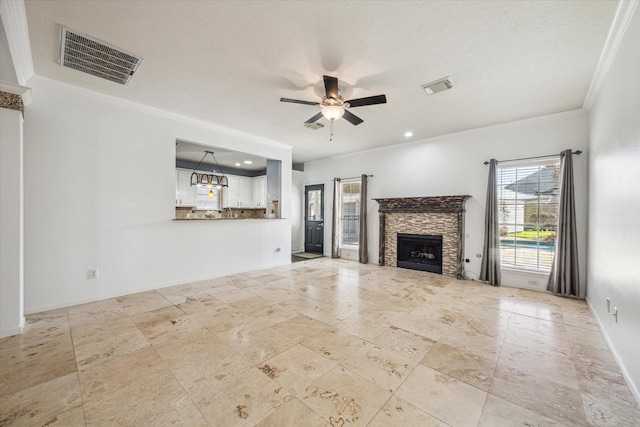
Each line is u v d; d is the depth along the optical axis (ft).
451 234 16.29
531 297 12.35
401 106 12.07
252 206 28.14
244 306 10.94
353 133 16.40
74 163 10.69
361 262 20.54
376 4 6.21
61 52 8.16
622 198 7.02
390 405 5.44
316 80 9.81
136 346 7.67
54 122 10.20
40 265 10.02
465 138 15.97
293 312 10.34
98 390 5.80
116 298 11.74
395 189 19.29
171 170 13.48
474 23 6.82
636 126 5.99
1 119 8.07
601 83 9.27
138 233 12.50
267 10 6.41
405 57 8.32
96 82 10.14
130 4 6.22
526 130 13.82
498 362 7.04
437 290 13.38
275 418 5.06
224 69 9.11
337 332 8.67
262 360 7.02
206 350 7.49
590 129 11.55
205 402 5.47
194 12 6.50
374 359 7.12
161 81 10.00
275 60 8.55
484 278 14.74
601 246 9.31
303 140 18.11
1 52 6.93
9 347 7.55
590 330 8.97
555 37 7.30
